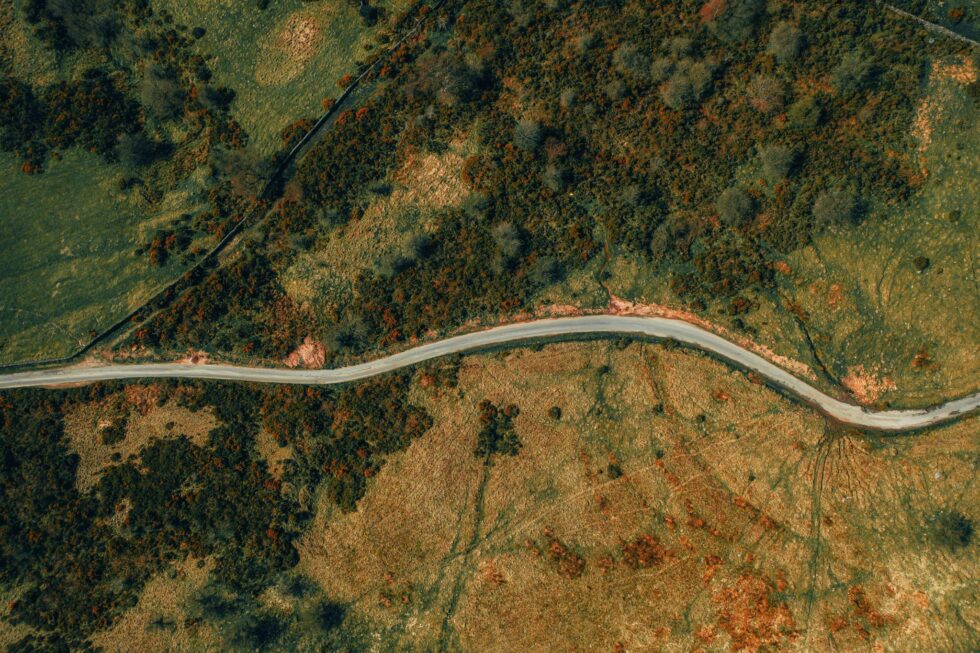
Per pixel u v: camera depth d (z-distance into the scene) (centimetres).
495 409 7488
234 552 7344
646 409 7338
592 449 7319
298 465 7525
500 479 7338
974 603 6469
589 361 7506
